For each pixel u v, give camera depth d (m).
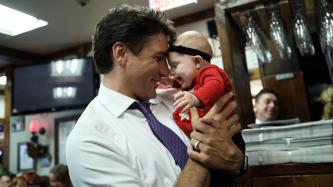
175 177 1.05
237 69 1.42
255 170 1.25
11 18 3.37
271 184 1.22
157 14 1.20
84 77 4.12
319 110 2.42
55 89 4.21
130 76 1.15
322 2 1.37
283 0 1.30
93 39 1.23
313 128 1.18
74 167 0.99
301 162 1.19
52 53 4.61
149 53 1.13
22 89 4.38
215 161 1.03
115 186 0.93
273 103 2.13
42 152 4.46
